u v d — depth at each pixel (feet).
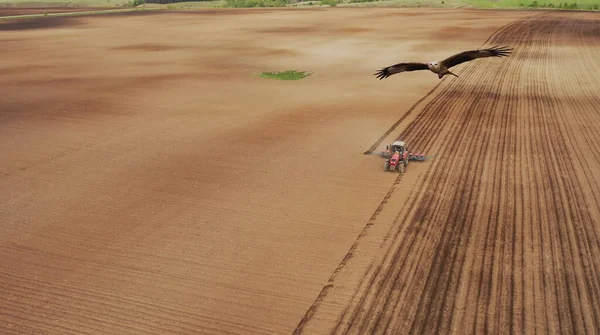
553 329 44.47
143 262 57.88
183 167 86.48
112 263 57.88
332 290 51.21
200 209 70.64
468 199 70.95
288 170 83.87
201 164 87.66
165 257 58.75
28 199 75.66
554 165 83.41
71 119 118.62
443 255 56.70
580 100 128.06
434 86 147.43
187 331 46.14
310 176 81.10
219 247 60.44
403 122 110.93
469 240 59.82
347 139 99.71
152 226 66.23
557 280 51.62
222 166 86.43
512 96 133.90
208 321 47.42
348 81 156.76
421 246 58.75
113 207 72.18
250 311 48.65
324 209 69.31
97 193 77.05
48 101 136.56
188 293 51.85
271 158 89.76
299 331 45.50
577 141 95.66
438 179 78.38
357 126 108.47
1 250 61.41
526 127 105.40
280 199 72.90
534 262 54.95
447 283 51.44
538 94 135.33
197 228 65.21
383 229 63.05
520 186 75.05
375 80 157.28
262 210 69.67
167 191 76.95
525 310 47.03
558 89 140.67
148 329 46.62
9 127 113.09
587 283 51.06
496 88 143.64
